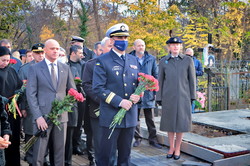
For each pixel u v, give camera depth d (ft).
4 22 58.65
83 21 56.90
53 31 95.35
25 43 76.69
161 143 19.61
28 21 77.25
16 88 15.80
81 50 18.35
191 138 18.69
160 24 46.73
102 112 12.17
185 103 16.62
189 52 29.22
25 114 16.06
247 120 23.32
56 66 14.39
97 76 12.08
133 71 12.32
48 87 13.96
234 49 49.42
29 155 16.46
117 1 48.03
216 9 56.13
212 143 17.46
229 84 32.91
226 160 15.16
